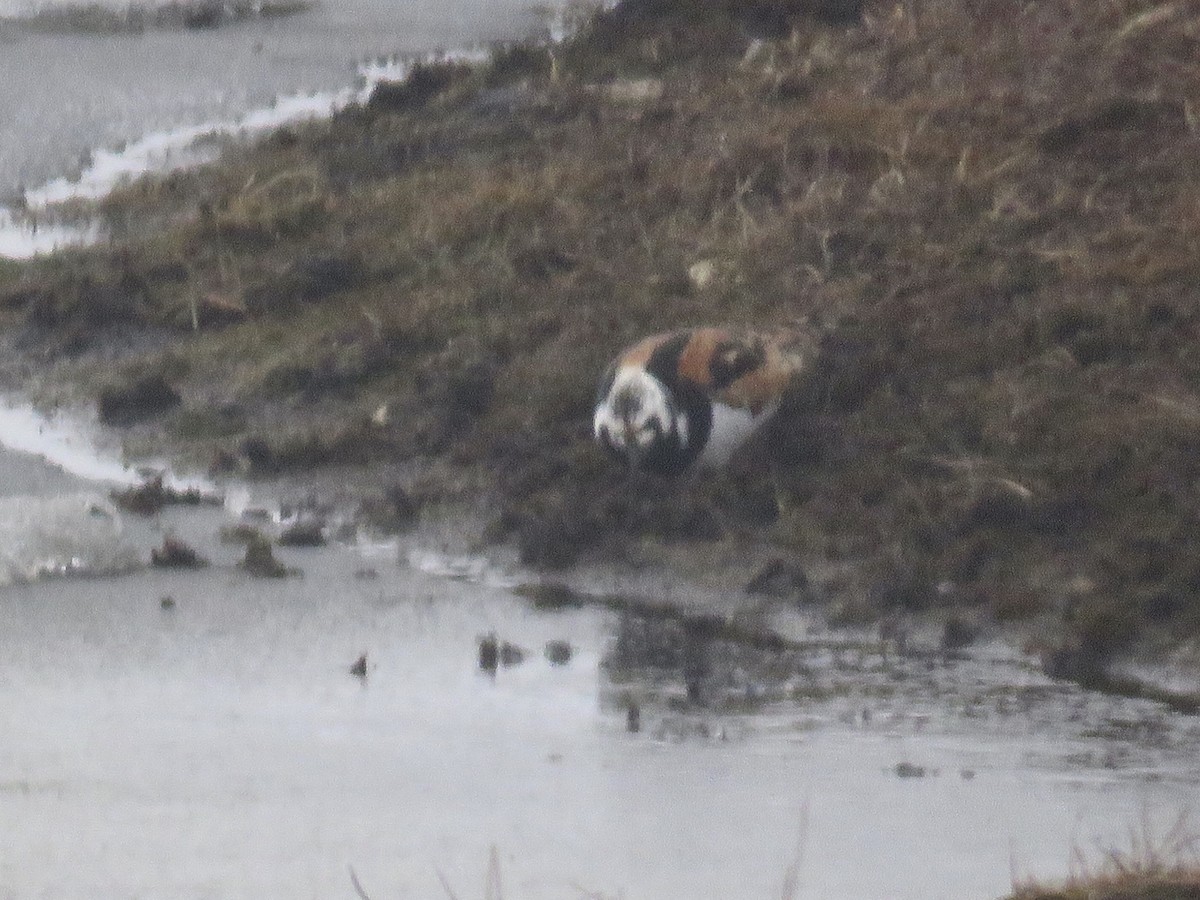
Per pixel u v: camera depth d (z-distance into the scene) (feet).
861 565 71.10
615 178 94.17
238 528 78.13
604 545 74.18
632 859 54.29
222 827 56.75
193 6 139.03
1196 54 93.40
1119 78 92.79
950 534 71.31
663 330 83.10
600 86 104.58
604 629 70.08
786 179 90.63
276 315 90.89
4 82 124.36
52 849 55.67
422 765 60.59
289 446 81.92
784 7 107.45
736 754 60.85
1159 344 77.36
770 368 74.90
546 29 130.41
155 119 117.29
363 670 67.31
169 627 70.85
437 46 128.36
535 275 88.63
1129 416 74.59
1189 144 87.45
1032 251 82.64
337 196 98.63
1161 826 55.31
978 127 91.35
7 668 67.97
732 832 55.77
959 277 82.38
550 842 55.57
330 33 132.36
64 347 91.71
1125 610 67.05
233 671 67.62
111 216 102.99
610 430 74.23
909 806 57.06
